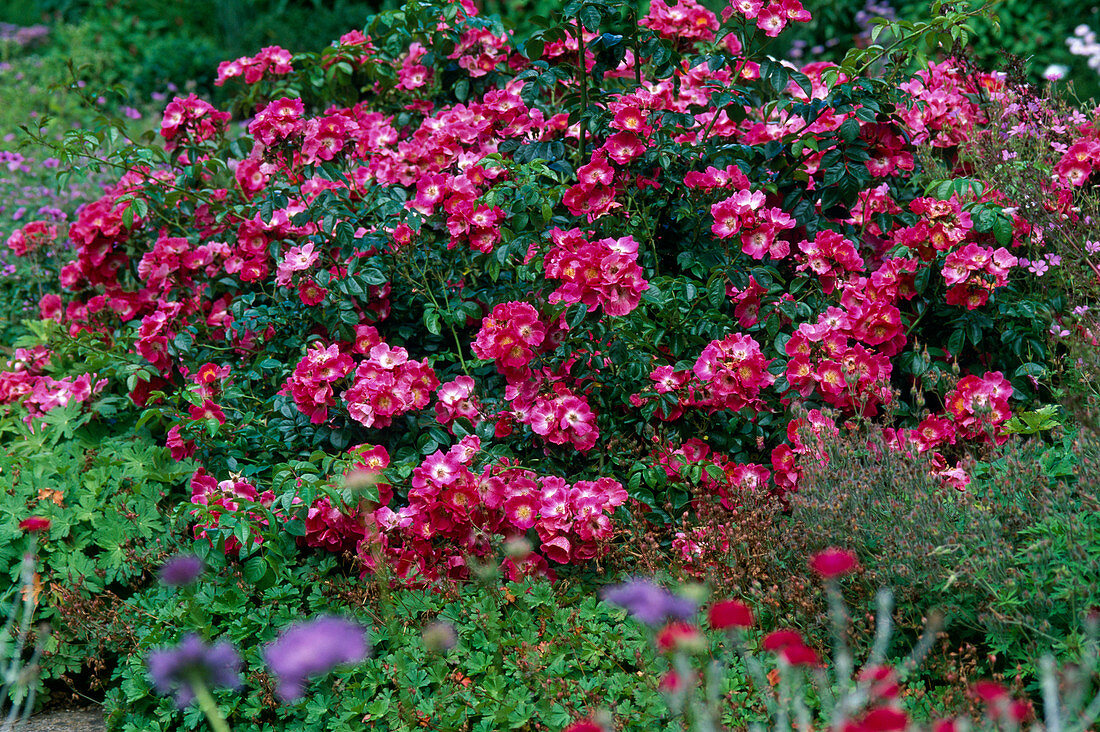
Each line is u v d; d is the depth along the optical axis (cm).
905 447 256
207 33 1005
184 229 378
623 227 321
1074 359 275
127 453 338
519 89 382
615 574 286
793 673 209
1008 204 316
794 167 325
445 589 273
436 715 236
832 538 242
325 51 388
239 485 292
